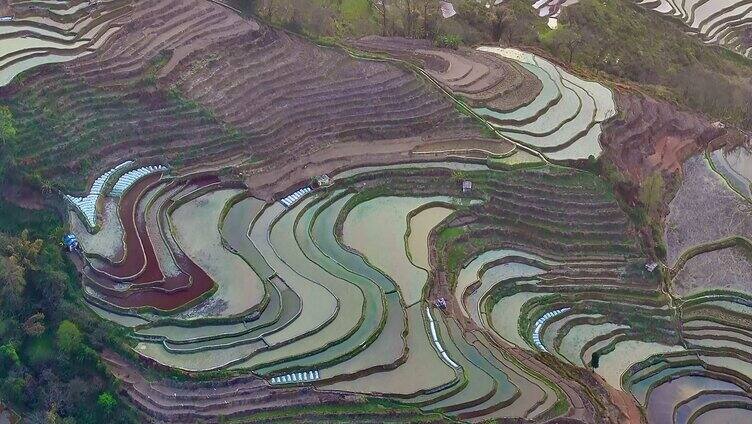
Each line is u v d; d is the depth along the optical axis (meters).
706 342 54.75
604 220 59.84
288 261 53.66
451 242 57.50
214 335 48.31
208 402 45.47
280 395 45.66
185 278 51.41
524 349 50.78
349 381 46.81
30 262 50.72
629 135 66.88
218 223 55.34
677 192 64.56
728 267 59.59
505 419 45.22
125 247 52.50
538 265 57.41
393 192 60.12
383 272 53.44
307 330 48.81
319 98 65.31
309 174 60.03
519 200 60.25
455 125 65.44
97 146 58.50
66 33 65.12
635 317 55.41
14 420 46.31
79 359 47.59
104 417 45.66
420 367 47.75
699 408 51.16
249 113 62.72
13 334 49.06
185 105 61.62
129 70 62.72
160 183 57.56
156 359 47.19
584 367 51.50
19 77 59.81
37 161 56.22
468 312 53.03
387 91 66.75
